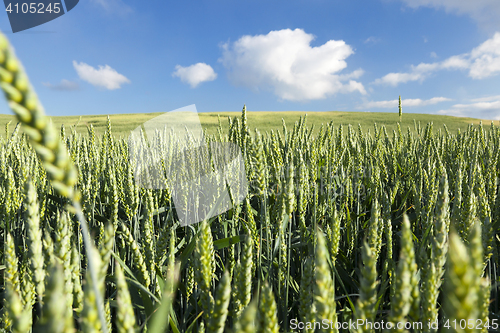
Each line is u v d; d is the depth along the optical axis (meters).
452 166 3.93
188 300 1.89
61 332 0.45
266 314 0.82
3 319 1.19
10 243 1.11
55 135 0.45
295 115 44.97
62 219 1.00
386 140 6.57
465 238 1.70
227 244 2.10
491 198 2.48
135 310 1.79
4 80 0.38
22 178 2.72
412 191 3.69
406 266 0.71
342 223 3.37
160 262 1.88
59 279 0.46
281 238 1.88
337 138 4.57
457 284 0.46
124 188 2.46
